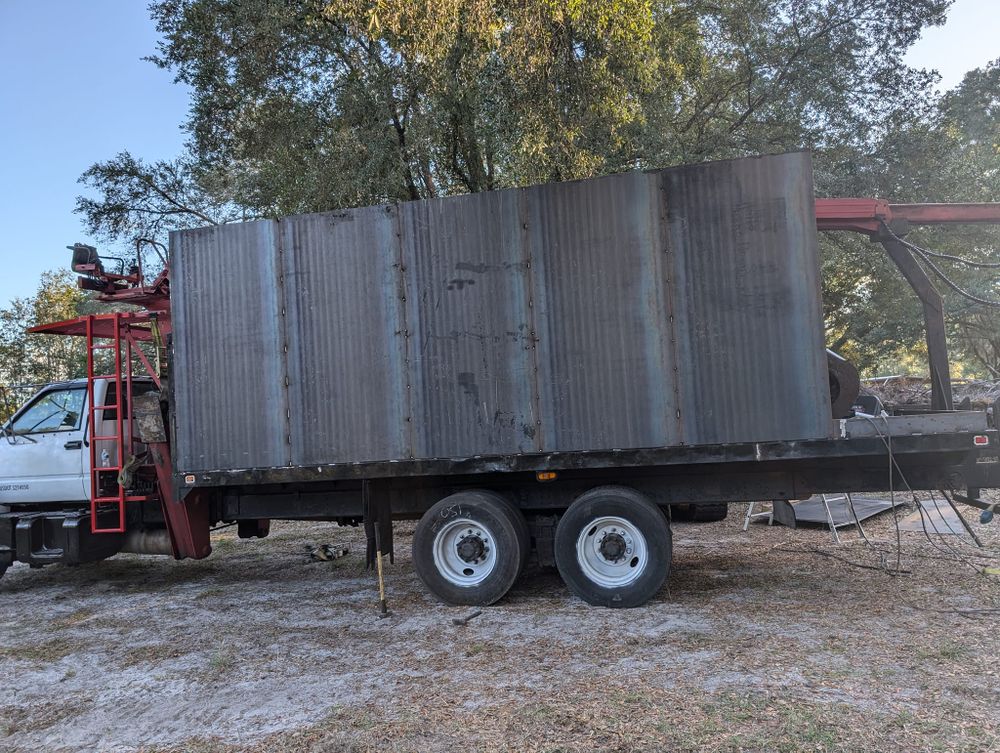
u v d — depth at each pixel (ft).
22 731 14.03
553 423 20.27
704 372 19.47
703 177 19.61
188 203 57.52
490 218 20.84
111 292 26.14
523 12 27.07
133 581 28.19
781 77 49.57
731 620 18.30
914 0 46.01
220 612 22.21
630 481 21.59
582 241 20.22
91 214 54.70
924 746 11.09
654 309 19.76
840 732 11.64
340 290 21.77
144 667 17.30
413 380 21.16
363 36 38.50
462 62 36.81
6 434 27.91
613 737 11.91
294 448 21.91
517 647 17.15
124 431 26.32
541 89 29.99
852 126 48.26
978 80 55.21
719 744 11.46
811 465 20.62
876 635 16.47
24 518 25.96
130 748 13.00
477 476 22.17
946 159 48.80
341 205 42.37
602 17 26.91
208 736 13.21
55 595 26.30
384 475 21.24
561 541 20.90
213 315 22.68
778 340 19.12
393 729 12.80
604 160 38.78
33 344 92.84
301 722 13.48
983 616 17.46
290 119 45.27
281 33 42.88
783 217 19.16
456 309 20.97
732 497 21.18
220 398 22.52
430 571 21.53
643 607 20.03
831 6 48.34
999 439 18.57
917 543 26.37
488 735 12.30
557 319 20.31
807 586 21.34
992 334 81.15
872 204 23.06
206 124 48.21
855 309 72.02
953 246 53.21
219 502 24.97
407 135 41.96
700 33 49.14
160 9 46.91
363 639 18.54
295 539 36.32
